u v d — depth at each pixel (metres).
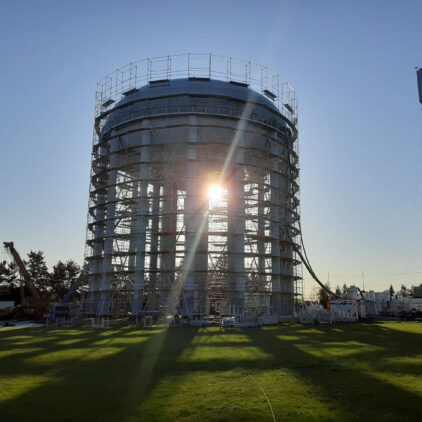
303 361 14.99
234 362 14.82
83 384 11.28
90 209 46.03
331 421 8.00
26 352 18.08
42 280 91.19
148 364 14.53
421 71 26.97
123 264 43.59
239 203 41.59
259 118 45.50
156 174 45.44
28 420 8.20
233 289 39.44
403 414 8.42
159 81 46.38
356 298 59.34
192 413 8.54
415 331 29.25
